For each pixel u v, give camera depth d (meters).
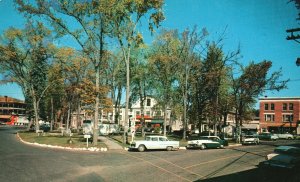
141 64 49.91
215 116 46.00
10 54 49.09
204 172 18.17
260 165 20.94
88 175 16.31
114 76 53.44
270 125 79.31
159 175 16.97
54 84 55.28
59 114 83.25
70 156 23.72
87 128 51.06
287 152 19.41
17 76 53.00
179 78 46.38
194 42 43.47
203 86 46.03
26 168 17.53
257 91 46.34
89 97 33.25
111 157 24.08
